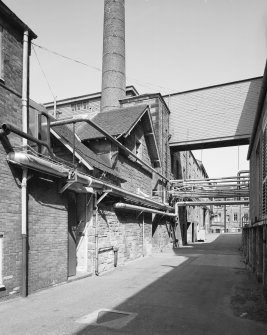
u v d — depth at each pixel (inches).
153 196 893.8
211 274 509.0
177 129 1117.1
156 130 984.9
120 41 1065.5
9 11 330.3
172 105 1142.3
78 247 484.4
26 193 341.1
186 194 1083.3
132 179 721.0
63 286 393.4
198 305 314.7
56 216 395.2
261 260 436.5
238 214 2869.1
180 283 426.9
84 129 677.9
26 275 334.3
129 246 649.6
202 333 236.7
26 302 312.8
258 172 521.0
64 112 1288.1
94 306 304.0
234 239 1745.8
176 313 286.2
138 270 541.3
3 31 334.3
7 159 319.0
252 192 673.6
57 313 279.9
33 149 364.2
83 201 490.3
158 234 930.1
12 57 346.3
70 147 468.1
